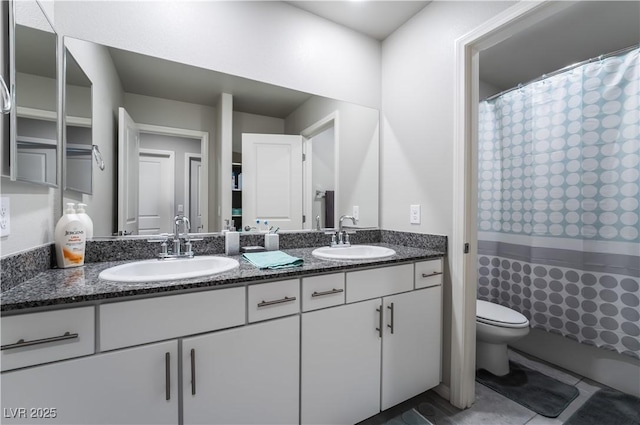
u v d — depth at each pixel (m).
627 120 1.58
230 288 1.00
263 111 1.70
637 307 1.55
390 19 1.88
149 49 1.39
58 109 1.13
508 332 1.70
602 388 1.68
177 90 1.47
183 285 0.90
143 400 0.87
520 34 1.99
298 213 1.83
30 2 0.97
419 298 1.52
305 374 1.16
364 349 1.33
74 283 0.90
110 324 0.82
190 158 1.51
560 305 1.85
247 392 1.03
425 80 1.75
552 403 1.55
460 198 1.53
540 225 1.95
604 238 1.67
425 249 1.72
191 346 0.93
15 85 0.88
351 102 1.98
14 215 0.88
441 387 1.63
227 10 1.57
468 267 1.54
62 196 1.18
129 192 1.36
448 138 1.61
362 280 1.33
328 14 1.84
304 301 1.16
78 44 1.23
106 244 1.28
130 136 1.36
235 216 1.64
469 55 1.53
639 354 1.54
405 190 1.89
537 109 1.97
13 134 0.86
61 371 0.76
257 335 1.05
